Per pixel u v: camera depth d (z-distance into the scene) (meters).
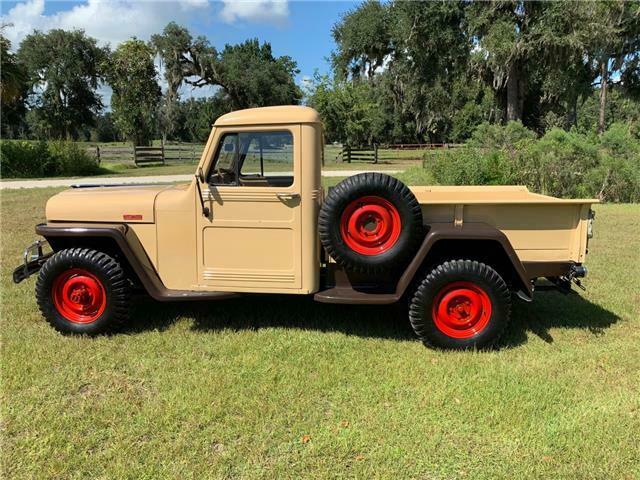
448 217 4.02
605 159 12.71
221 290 4.18
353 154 29.92
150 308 4.86
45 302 4.20
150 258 4.27
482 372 3.62
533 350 4.03
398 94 39.22
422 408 3.17
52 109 52.50
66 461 2.68
